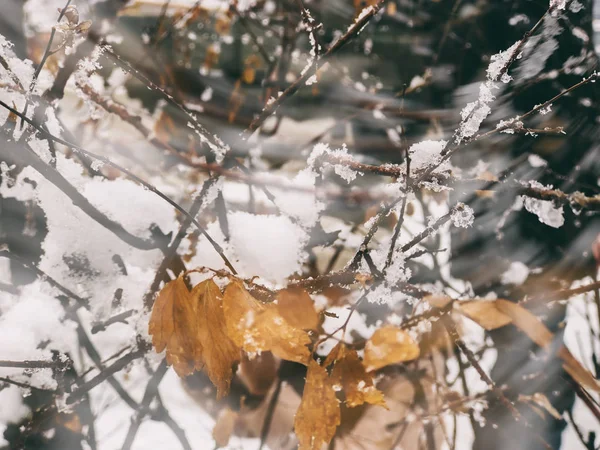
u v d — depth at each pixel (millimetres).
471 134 522
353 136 913
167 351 480
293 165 900
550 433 750
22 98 555
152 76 847
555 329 662
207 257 578
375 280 517
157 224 595
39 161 521
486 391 712
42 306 604
